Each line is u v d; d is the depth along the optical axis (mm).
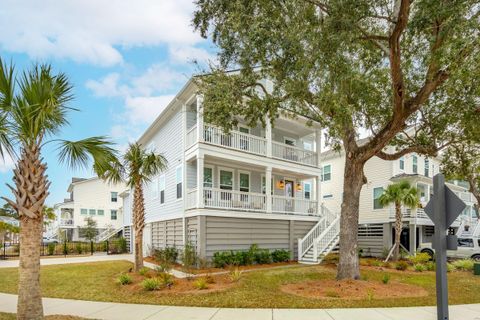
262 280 10656
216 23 9266
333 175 26672
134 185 12586
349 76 8266
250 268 14484
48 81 6078
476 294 9562
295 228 18562
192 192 15797
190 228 15984
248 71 9492
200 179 14922
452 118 10820
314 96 9359
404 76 10461
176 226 17469
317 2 7957
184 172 16594
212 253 15000
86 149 6691
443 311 4867
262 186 19844
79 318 6535
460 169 15297
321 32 7766
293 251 18031
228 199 17250
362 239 23953
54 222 42594
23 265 5809
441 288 4922
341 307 7539
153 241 21219
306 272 12469
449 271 14336
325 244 17906
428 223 21781
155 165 12711
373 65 10445
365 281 10203
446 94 10391
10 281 11266
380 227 22797
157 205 20672
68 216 38969
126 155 12312
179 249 16531
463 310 7688
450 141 12336
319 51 7836
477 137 11398
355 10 7570
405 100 9789
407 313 7098
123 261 17500
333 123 9062
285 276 11531
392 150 22219
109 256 21484
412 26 7543
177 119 17969
